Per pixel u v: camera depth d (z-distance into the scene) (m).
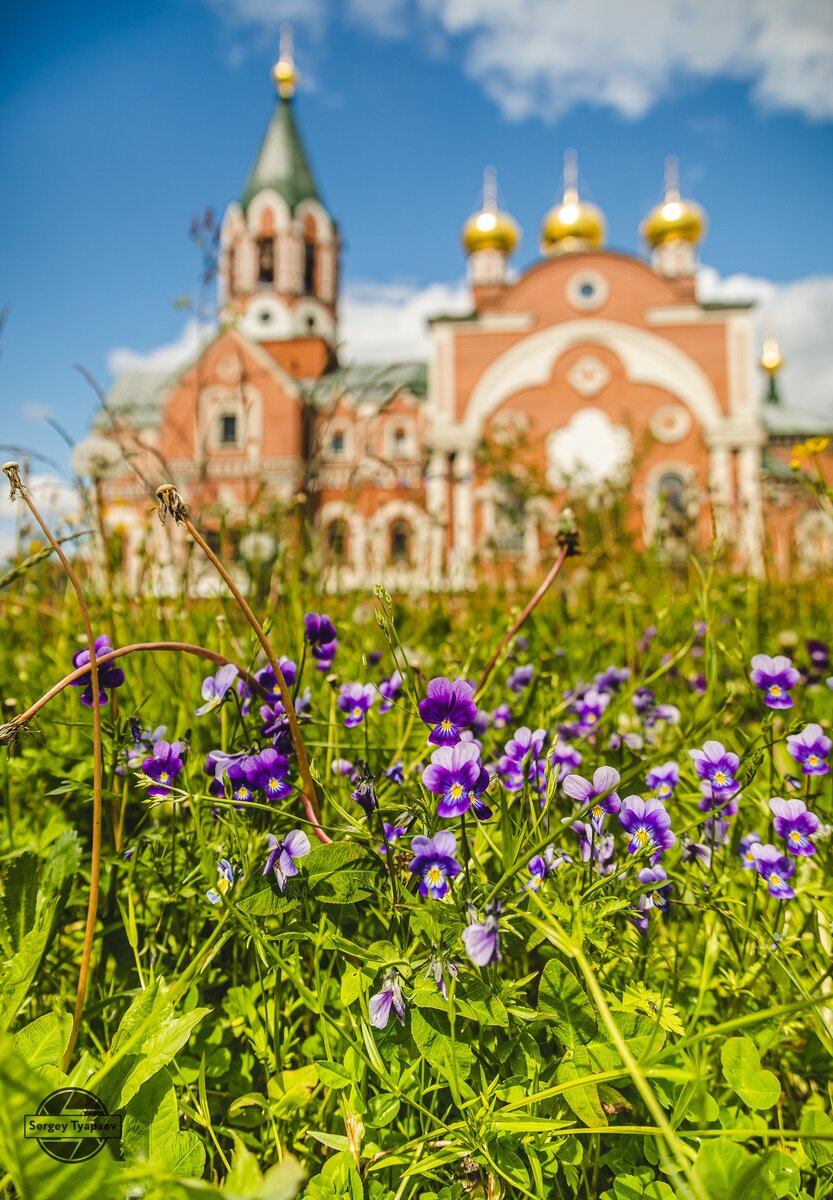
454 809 0.97
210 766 1.18
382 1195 0.92
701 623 1.97
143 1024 0.86
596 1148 0.95
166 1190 0.69
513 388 34.84
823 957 1.18
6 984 0.99
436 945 0.94
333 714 1.56
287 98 48.19
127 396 45.09
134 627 2.54
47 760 1.77
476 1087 0.99
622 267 34.84
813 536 4.67
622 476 23.75
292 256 45.31
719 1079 1.07
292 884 1.02
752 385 33.94
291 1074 1.08
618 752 1.45
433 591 4.03
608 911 1.00
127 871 1.40
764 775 1.65
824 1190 0.91
